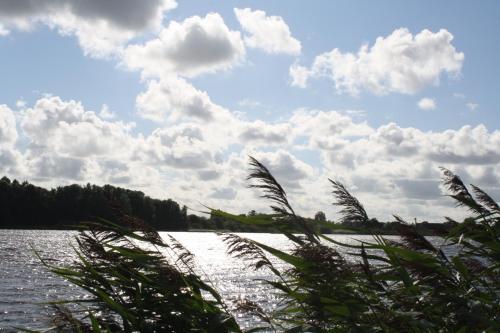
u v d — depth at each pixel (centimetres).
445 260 477
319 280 428
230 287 4906
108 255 467
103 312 488
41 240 14888
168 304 464
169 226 14425
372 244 455
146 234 472
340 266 412
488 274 494
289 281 456
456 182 541
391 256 450
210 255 12600
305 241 435
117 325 484
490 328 402
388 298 448
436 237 537
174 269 455
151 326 469
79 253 479
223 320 437
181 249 475
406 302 436
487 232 515
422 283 449
